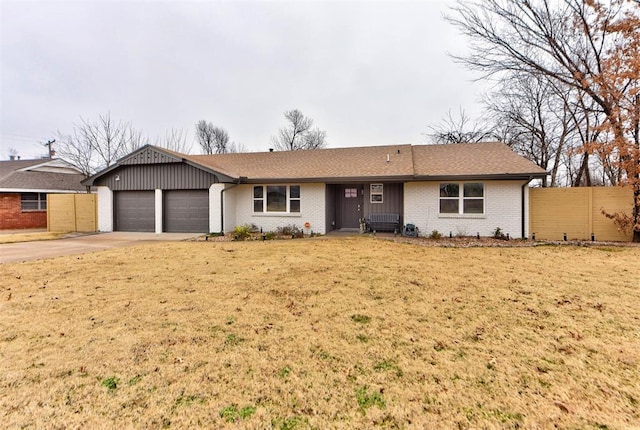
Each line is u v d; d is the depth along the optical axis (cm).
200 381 270
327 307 454
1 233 1504
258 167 1537
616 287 546
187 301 481
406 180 1220
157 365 296
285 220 1395
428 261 781
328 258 823
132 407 236
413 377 277
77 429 212
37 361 302
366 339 352
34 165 2145
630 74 1017
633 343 338
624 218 1070
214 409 234
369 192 1439
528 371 285
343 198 1489
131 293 521
